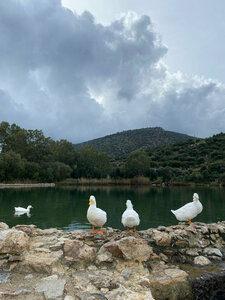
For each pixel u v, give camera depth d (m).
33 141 79.88
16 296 4.54
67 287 5.04
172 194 42.66
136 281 5.60
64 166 74.38
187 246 7.68
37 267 5.61
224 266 6.80
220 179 67.44
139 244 6.82
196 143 120.62
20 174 65.19
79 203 28.83
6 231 6.11
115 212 23.33
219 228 8.70
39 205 27.00
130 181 74.00
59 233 7.82
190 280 5.99
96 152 81.25
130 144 182.12
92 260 6.33
